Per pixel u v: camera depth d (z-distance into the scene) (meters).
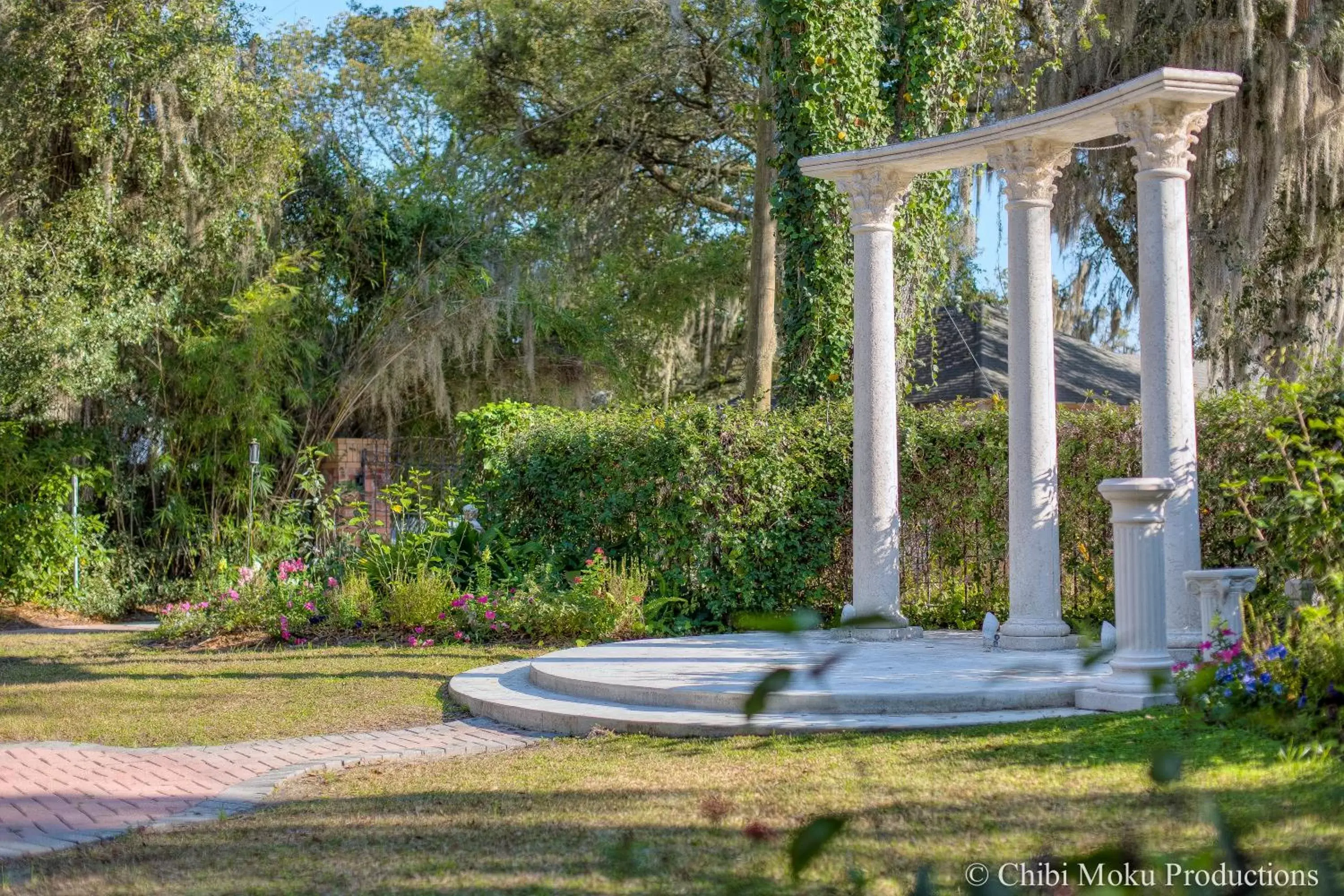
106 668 10.88
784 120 13.05
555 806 5.51
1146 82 8.20
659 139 25.70
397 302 19.61
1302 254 16.27
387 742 7.48
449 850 4.81
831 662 1.36
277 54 21.30
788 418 12.97
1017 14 16.16
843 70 12.68
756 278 19.58
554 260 21.69
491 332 19.45
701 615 12.95
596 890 4.12
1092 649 1.71
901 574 12.73
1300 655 6.17
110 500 17.16
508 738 7.50
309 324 19.09
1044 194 9.70
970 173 16.98
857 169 10.45
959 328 22.20
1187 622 8.20
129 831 5.42
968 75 13.53
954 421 12.46
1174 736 6.10
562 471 13.73
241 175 17.34
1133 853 1.42
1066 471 11.66
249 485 17.67
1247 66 15.17
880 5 13.21
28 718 8.42
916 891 1.36
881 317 10.45
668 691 7.74
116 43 15.88
